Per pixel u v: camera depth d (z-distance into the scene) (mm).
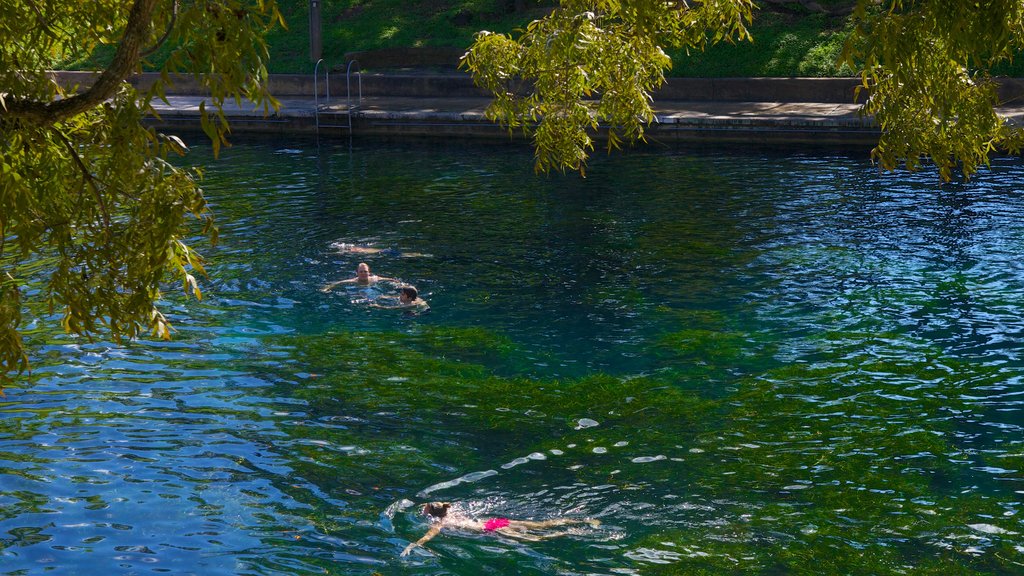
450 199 20219
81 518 7824
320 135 28625
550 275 14859
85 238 5383
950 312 12781
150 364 11258
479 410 10000
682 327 12469
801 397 10203
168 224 5172
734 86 29000
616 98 8117
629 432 9430
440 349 11797
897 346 11641
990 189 19875
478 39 8062
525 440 9273
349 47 34125
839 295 13609
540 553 7250
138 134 5031
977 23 5539
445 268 15281
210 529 7668
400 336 12273
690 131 26453
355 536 7547
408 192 20938
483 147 26328
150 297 5359
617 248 16297
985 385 10430
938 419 9602
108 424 9641
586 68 7777
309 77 31922
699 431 9422
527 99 8320
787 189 20484
